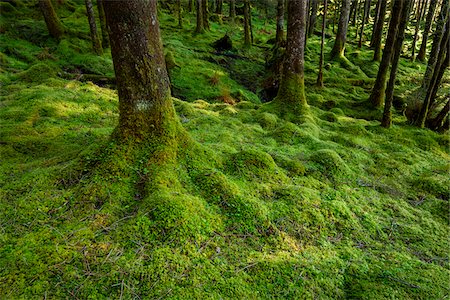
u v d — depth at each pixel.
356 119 11.41
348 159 7.12
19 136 6.37
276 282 3.40
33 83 10.48
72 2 24.11
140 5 4.17
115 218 3.72
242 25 32.78
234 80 17.14
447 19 9.63
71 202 3.87
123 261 3.17
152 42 4.41
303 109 10.12
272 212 4.43
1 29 15.20
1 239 3.39
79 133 6.80
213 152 5.31
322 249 4.06
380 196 5.80
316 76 17.34
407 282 3.64
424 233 4.85
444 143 9.40
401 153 8.11
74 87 10.27
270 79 15.75
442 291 3.55
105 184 4.08
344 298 3.42
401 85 16.64
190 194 4.27
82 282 2.95
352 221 4.70
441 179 6.63
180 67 16.28
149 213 3.68
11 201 3.93
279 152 6.79
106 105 9.16
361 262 3.95
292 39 9.91
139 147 4.54
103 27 16.59
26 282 2.90
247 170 5.24
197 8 24.23
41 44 15.17
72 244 3.32
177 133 4.89
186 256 3.39
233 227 4.03
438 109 10.70
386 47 12.37
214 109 10.65
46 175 4.32
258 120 9.27
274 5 36.69
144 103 4.54
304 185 5.44
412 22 31.86
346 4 20.20
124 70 4.37
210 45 21.89
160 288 3.00
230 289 3.18
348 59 21.97
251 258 3.63
